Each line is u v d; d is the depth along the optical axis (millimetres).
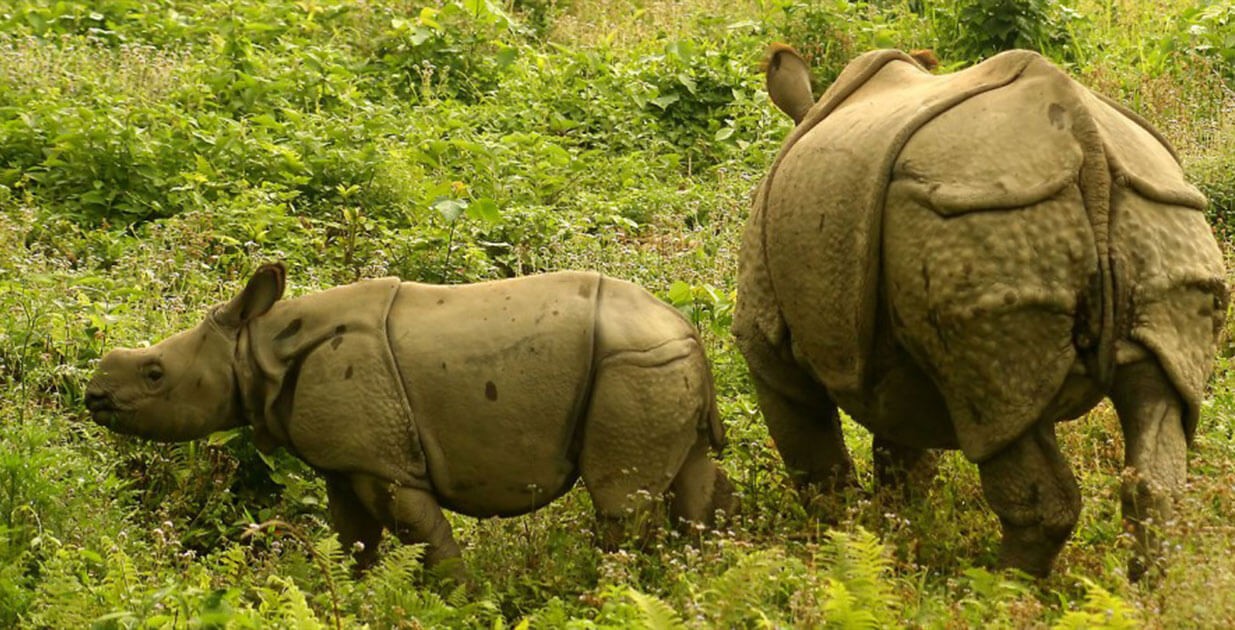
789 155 13352
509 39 29688
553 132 26078
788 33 30094
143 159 21344
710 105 26984
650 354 12742
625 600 11617
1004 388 11305
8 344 15914
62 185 21203
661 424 12742
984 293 11148
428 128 24250
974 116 11688
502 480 13039
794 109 15445
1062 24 30328
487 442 12914
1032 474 11672
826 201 12359
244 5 28625
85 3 28359
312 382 12969
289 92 25109
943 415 12719
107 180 21281
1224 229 21078
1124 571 11688
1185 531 10898
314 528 14766
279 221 20031
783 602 11578
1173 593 10484
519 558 13273
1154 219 11211
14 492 13164
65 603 11367
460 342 12938
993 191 11164
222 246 19547
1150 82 27359
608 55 28953
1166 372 11078
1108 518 13812
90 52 25844
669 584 12211
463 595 12305
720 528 13406
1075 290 11062
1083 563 12422
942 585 12211
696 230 21203
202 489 14977
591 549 13062
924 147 11680
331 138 23078
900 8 32688
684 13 33656
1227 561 10609
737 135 26141
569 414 12852
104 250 19797
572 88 27094
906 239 11594
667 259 19922
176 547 13453
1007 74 11945
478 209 19469
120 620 10891
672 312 13242
